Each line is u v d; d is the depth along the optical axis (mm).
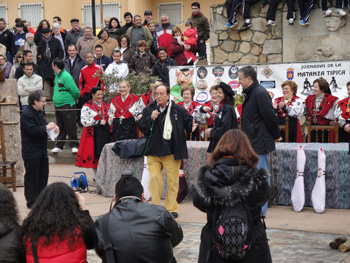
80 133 12141
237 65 10234
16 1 22094
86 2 21812
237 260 3631
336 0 10438
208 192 3654
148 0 21656
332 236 6047
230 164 3752
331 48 10672
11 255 3633
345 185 7230
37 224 3521
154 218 3574
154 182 7121
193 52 12398
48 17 21516
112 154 8469
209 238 3770
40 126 7723
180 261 5402
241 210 3615
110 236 3518
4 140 9398
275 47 11156
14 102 9594
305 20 10680
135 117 9258
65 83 11328
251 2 11180
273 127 6438
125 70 11250
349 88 8109
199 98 10570
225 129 6910
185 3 21344
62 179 9906
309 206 7445
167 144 7012
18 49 14516
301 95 9773
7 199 3754
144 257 3490
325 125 8367
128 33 13047
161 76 11125
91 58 11625
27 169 7855
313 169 7309
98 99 9258
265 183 3699
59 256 3523
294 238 5996
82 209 3764
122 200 3729
